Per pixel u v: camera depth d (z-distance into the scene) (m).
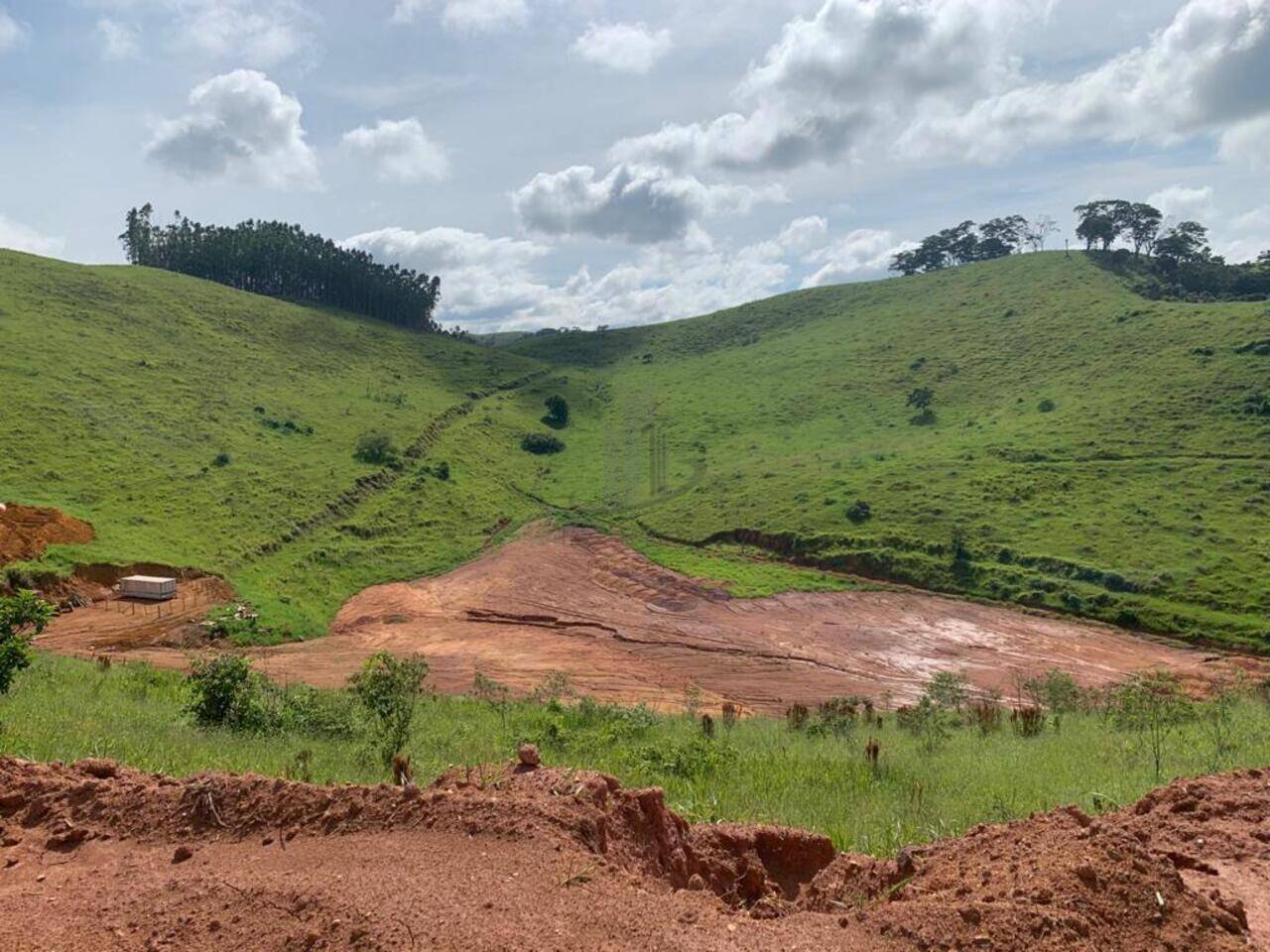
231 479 55.25
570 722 16.80
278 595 43.72
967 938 3.76
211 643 35.94
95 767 6.37
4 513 41.06
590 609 44.62
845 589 46.28
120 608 38.81
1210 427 57.47
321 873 4.39
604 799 5.28
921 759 12.85
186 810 5.43
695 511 59.28
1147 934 3.87
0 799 5.74
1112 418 61.91
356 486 59.66
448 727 14.56
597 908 3.97
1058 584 43.03
